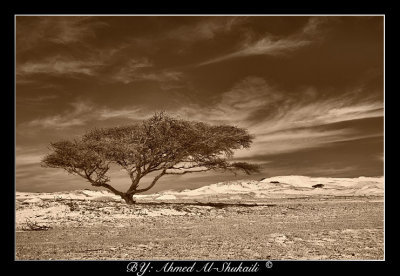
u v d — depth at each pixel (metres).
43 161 27.08
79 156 26.56
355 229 16.28
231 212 23.14
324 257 11.79
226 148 28.22
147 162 27.55
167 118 27.31
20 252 12.46
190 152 27.77
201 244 13.55
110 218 19.97
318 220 19.28
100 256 12.00
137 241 14.13
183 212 22.53
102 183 27.53
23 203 23.22
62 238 14.77
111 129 28.81
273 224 18.02
